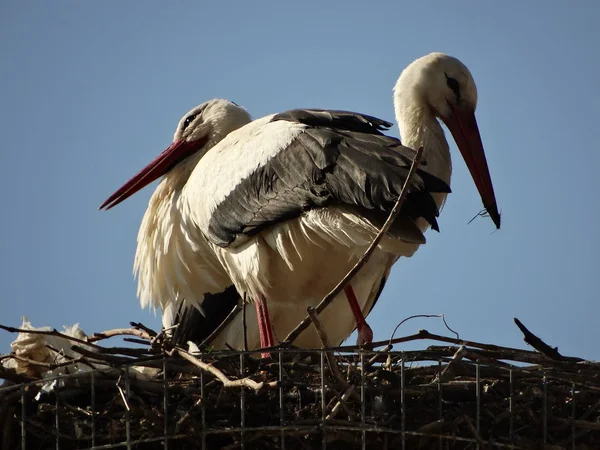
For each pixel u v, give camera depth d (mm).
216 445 10180
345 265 13156
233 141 13797
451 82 13953
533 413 10430
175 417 10133
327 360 10406
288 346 10578
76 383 10445
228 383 9945
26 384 10141
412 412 10297
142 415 10125
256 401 10367
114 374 10398
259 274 13172
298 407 10328
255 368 10844
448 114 13969
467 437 10219
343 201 12008
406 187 10195
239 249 13336
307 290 13578
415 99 13906
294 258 13023
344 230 12023
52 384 10453
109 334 12078
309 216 12367
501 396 10594
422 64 14039
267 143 13109
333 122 13195
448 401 10516
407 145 13672
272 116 13930
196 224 14156
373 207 11672
